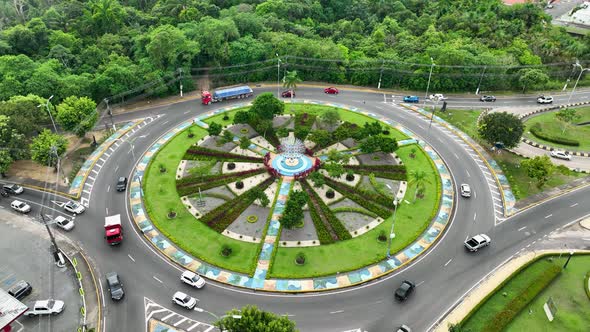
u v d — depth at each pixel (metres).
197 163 108.75
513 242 86.88
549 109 140.75
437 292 75.19
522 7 187.00
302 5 185.75
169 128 125.06
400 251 83.50
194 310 71.56
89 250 84.00
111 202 96.75
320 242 84.81
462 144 120.25
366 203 94.81
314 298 73.88
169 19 170.38
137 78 135.00
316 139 111.19
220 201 96.00
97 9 156.75
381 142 106.81
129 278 77.62
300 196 86.75
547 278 77.12
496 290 74.75
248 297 74.00
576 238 88.12
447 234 88.56
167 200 96.12
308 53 152.75
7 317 66.12
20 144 101.31
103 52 144.50
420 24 183.75
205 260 80.50
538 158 99.00
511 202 98.12
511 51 160.50
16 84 120.12
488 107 141.75
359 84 155.25
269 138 119.50
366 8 197.50
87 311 71.56
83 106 115.31
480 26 177.75
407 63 149.75
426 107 140.62
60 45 140.88
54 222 88.69
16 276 78.50
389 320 69.94
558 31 186.75
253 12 181.75
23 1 179.88
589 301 73.75
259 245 83.44
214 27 149.38
